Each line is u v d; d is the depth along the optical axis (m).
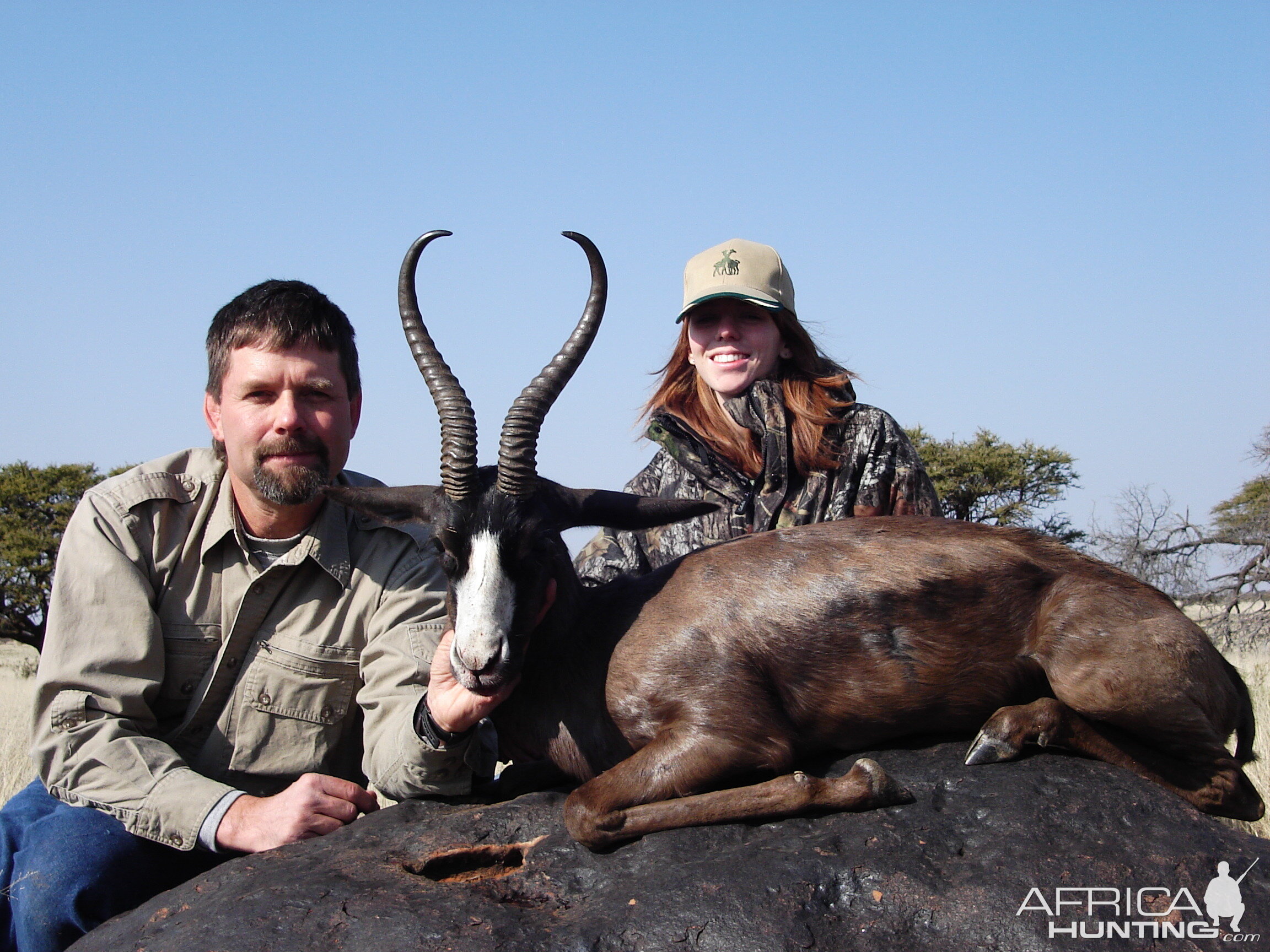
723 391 1.94
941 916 1.07
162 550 1.51
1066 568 1.32
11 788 2.70
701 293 1.90
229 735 1.51
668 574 1.42
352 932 1.11
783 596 1.33
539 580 1.34
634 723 1.33
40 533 9.27
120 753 1.41
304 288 1.53
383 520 1.44
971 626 1.31
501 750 1.48
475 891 1.16
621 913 1.09
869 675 1.31
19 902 1.46
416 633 1.48
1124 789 1.19
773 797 1.21
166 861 1.49
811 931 1.06
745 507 1.90
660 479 2.00
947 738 1.36
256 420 1.46
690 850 1.18
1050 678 1.29
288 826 1.35
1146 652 1.25
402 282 1.40
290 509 1.51
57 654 1.45
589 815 1.22
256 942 1.11
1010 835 1.13
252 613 1.51
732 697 1.29
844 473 1.89
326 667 1.52
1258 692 3.02
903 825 1.17
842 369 2.01
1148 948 1.03
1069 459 7.88
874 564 1.33
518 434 1.34
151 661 1.47
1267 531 6.06
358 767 1.61
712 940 1.06
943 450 7.93
